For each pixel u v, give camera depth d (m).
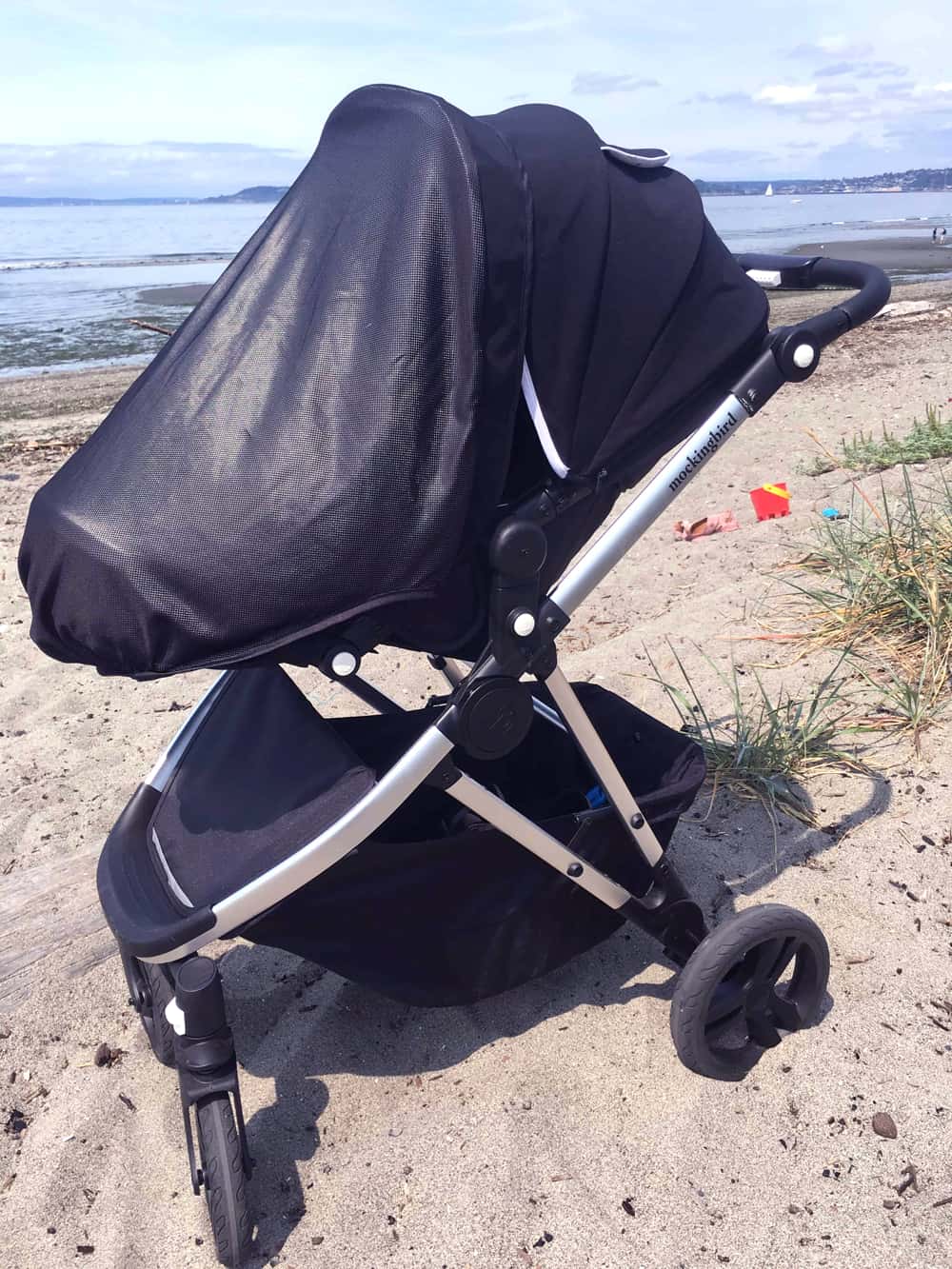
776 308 15.20
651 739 2.92
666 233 2.38
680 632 4.79
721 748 3.77
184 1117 2.25
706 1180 2.34
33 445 9.28
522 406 2.22
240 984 3.05
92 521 2.06
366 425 2.05
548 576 2.44
